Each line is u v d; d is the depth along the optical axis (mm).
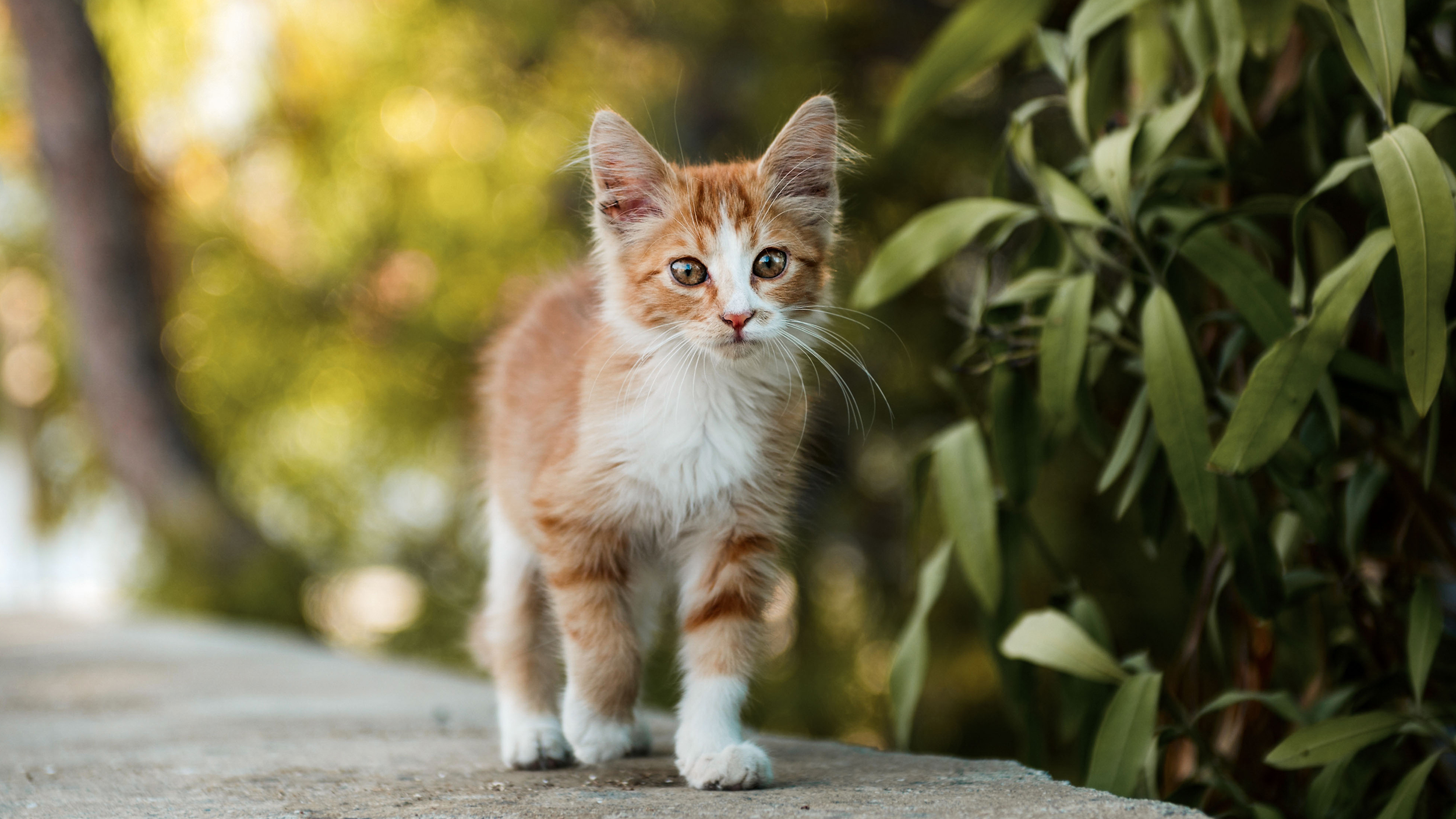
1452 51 1051
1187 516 966
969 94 1602
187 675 1227
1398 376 959
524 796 890
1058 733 1344
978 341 1046
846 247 1305
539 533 958
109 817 877
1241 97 1021
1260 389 912
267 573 2162
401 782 920
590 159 997
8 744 1012
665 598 1012
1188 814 846
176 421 2354
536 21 1744
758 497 953
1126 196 975
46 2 2213
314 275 2166
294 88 2242
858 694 1695
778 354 978
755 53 1653
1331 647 1046
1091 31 1020
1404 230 894
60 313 2562
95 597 2717
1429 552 1047
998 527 1051
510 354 1044
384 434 2168
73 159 2260
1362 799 999
